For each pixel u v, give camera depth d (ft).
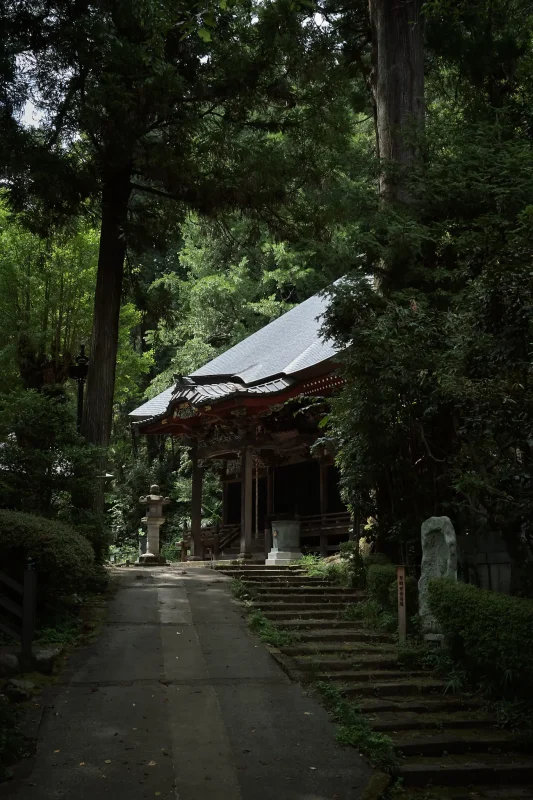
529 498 30.58
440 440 42.16
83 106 47.91
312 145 58.49
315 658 32.60
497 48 50.98
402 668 32.37
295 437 72.28
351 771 21.99
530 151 42.22
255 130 57.98
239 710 26.05
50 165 48.32
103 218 55.47
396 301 42.22
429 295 42.37
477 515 39.65
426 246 44.75
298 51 55.83
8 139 47.39
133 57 47.88
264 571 54.75
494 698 28.94
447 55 52.95
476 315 29.76
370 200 46.24
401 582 36.32
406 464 44.01
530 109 46.29
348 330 42.63
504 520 33.47
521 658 26.43
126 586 47.16
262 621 37.50
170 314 61.98
